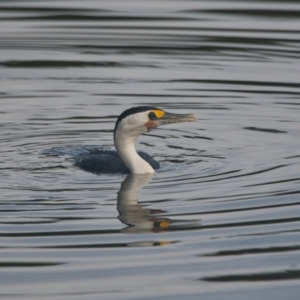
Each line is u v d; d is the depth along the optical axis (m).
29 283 10.04
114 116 17.77
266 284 10.09
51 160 14.85
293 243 11.13
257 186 13.41
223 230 11.58
